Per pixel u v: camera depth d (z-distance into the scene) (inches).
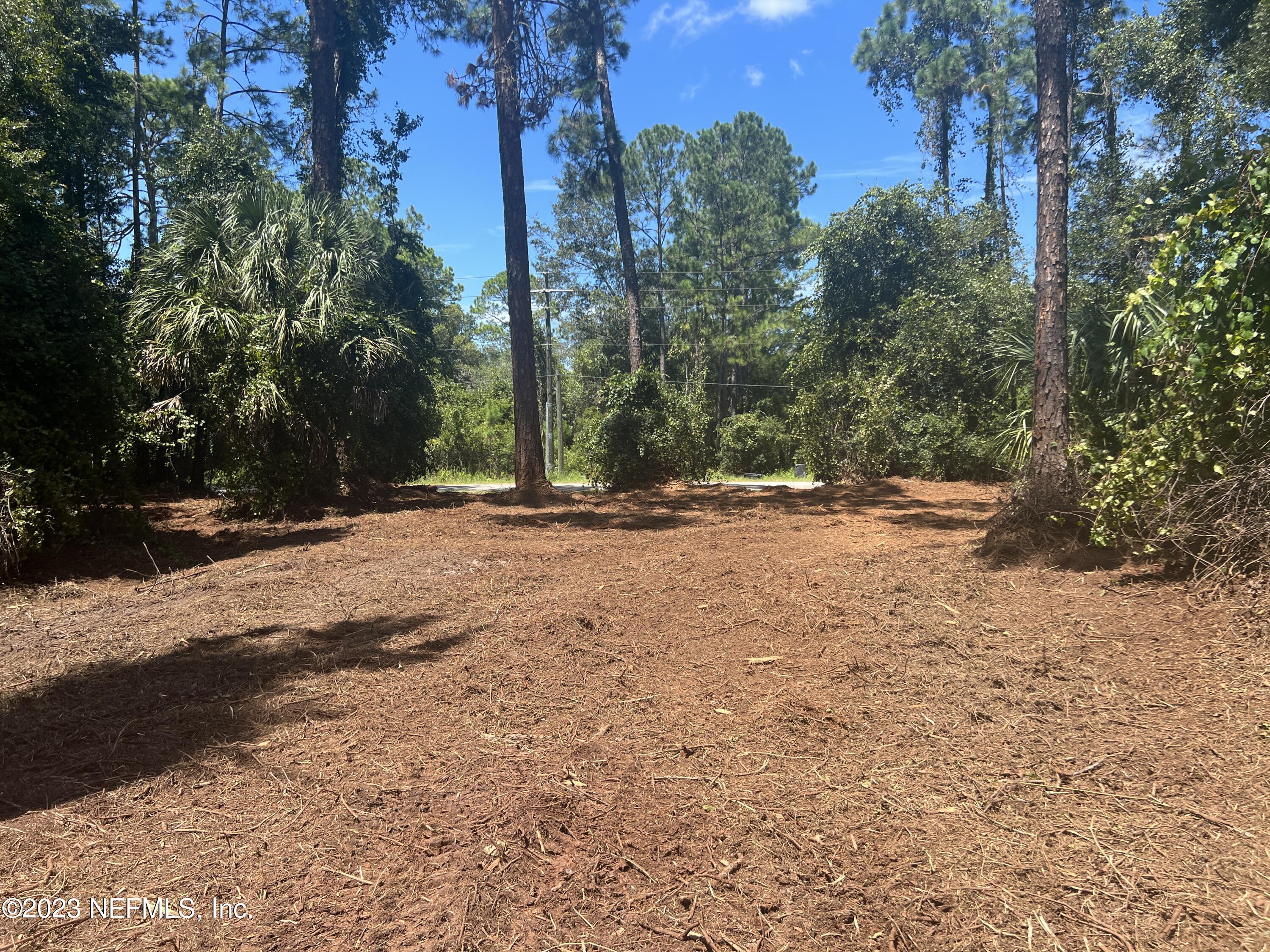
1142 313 277.6
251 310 404.2
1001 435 428.8
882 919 79.7
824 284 735.7
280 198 452.8
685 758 117.9
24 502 248.4
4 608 217.9
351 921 81.6
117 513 305.0
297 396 405.7
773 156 1295.5
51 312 287.3
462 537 339.6
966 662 151.4
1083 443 229.0
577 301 1501.0
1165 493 187.5
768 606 198.5
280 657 170.9
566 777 112.0
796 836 95.3
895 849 91.8
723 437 1039.6
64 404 286.0
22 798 109.2
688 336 1327.5
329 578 254.8
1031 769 109.7
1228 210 186.9
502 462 1230.9
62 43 521.3
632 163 1273.4
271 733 130.0
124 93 618.5
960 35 986.1
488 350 2038.6
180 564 285.6
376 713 137.9
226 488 399.9
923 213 697.0
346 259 445.4
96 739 128.7
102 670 163.6
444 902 84.0
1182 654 144.9
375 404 462.3
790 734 124.6
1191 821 94.9
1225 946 73.5
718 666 158.7
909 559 242.2
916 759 114.5
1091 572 202.5
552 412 1469.0
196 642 181.6
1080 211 525.3
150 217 628.1
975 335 590.2
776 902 83.0
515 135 512.4
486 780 111.7
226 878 89.7
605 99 690.2
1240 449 179.2
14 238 288.7
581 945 77.3
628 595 217.6
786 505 441.1
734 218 1280.8
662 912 82.0
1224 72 440.1
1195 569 177.5
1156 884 83.3
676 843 94.3
